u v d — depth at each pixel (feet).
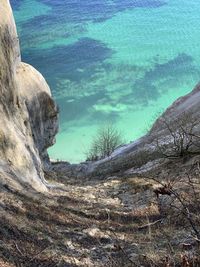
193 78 280.10
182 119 98.32
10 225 37.68
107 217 50.29
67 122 245.65
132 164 87.81
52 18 322.75
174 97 265.75
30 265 33.06
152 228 43.73
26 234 37.42
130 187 66.54
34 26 315.37
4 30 72.79
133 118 247.09
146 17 334.65
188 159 66.08
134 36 314.96
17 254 33.83
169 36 316.40
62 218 45.70
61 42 305.12
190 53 299.38
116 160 99.71
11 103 72.84
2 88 70.03
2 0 75.72
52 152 217.56
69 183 83.41
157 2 345.72
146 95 266.36
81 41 307.78
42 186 63.46
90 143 216.33
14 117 72.95
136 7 344.08
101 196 65.31
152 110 254.68
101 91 268.62
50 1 339.57
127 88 271.49
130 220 49.11
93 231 42.91
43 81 95.66
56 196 58.49
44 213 45.24
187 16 334.65
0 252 33.12
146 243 38.70
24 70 91.15
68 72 283.18
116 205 58.49
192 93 122.52
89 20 326.44
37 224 41.01
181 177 59.36
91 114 252.21
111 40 310.45
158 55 297.74
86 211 52.47
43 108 94.58
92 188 72.38
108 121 247.50
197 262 26.61
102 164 105.09
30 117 87.81
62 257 35.37
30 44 302.66
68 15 327.26
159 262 33.14
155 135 102.32
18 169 59.88
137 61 292.81
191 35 315.17
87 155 175.52
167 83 276.41
